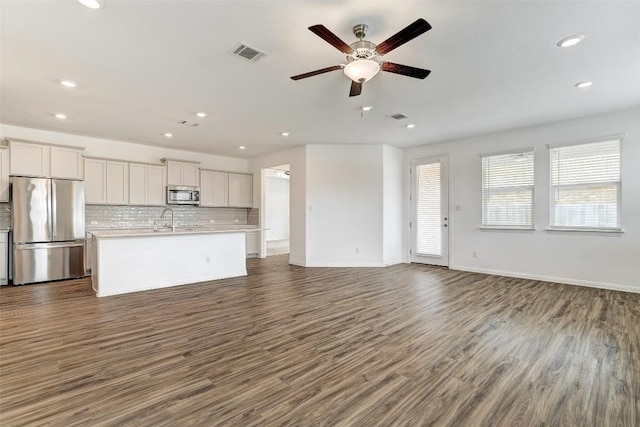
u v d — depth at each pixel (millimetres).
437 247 6555
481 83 3488
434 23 2389
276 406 1843
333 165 6598
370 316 3414
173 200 6820
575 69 3152
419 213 6836
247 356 2475
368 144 6559
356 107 4277
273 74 3262
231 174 7910
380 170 6539
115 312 3547
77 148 5469
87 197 5727
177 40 2625
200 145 6754
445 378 2158
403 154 7055
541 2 2150
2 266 4891
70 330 2996
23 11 2209
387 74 3248
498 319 3314
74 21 2344
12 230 4891
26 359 2412
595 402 1877
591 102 4094
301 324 3170
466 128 5328
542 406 1844
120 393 1964
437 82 3463
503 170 5594
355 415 1766
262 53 2844
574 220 4863
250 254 8055
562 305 3795
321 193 6609
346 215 6590
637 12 2242
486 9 2223
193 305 3820
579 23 2385
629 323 3170
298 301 3990
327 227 6605
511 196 5504
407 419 1734
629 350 2566
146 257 4645
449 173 6312
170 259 4875
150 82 3459
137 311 3584
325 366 2318
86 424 1674
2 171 4852
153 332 2959
